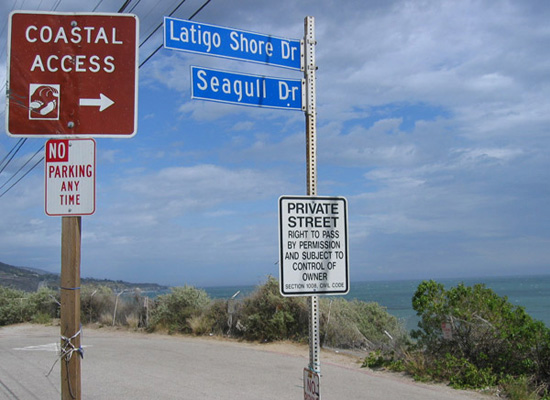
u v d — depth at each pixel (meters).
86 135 4.77
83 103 4.79
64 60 4.79
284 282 4.16
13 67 4.71
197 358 13.06
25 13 4.76
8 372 11.61
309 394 4.15
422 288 11.09
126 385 9.92
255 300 16.48
